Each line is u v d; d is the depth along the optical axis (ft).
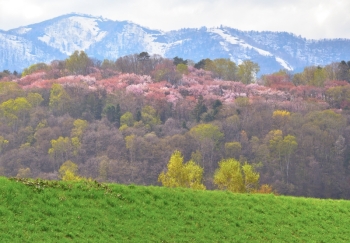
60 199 181.47
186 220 197.36
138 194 206.39
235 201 227.81
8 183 179.42
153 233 179.93
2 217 159.33
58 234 159.63
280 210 229.86
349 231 224.53
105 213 183.11
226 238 191.83
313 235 212.43
